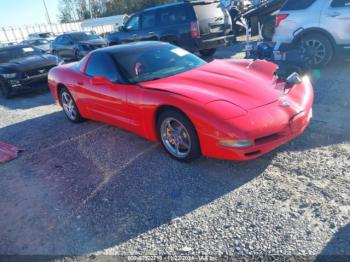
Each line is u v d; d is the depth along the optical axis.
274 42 7.56
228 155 3.22
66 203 3.39
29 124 6.48
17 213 3.37
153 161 3.99
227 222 2.71
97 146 4.77
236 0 14.39
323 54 6.98
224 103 3.34
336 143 3.74
